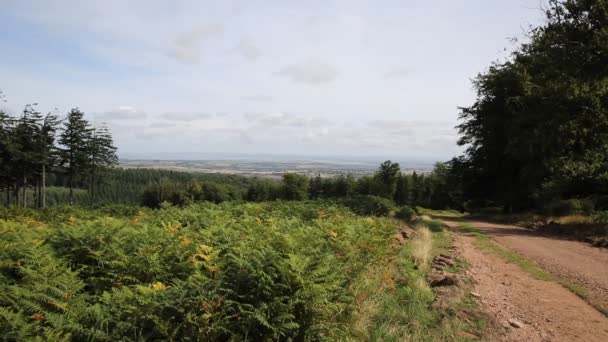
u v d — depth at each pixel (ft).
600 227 62.54
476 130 133.90
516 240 57.41
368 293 21.45
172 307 13.07
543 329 20.61
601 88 80.48
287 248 19.58
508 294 26.86
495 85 122.93
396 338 17.63
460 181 143.02
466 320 20.77
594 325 21.42
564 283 30.91
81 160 152.87
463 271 32.94
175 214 37.73
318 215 45.01
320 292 15.62
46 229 27.66
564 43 83.56
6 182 136.87
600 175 79.92
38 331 12.26
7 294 14.12
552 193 97.81
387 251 30.78
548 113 90.02
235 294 14.53
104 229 22.79
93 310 13.11
